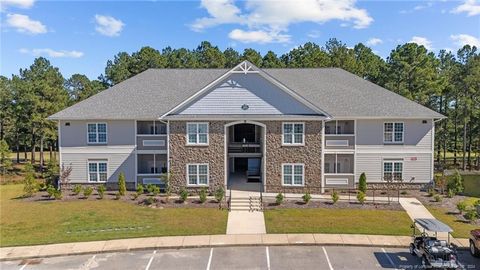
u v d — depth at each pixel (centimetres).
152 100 3625
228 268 1889
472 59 5575
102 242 2222
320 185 3344
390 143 3475
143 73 4006
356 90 3731
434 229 1938
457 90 5506
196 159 3341
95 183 3525
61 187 3506
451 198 3225
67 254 2067
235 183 3609
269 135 3331
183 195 3067
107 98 3650
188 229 2436
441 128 6103
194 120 3312
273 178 3347
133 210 2852
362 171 3481
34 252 2084
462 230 2434
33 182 3453
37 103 5334
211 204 3002
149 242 2219
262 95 3328
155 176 3509
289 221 2584
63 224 2534
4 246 2167
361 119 3434
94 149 3509
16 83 6262
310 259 2000
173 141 3338
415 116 3406
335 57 6888
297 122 3316
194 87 3794
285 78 3897
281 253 2083
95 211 2828
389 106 3516
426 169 3488
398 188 3484
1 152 5206
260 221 2591
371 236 2308
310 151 3328
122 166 3519
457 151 6631
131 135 3506
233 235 2333
